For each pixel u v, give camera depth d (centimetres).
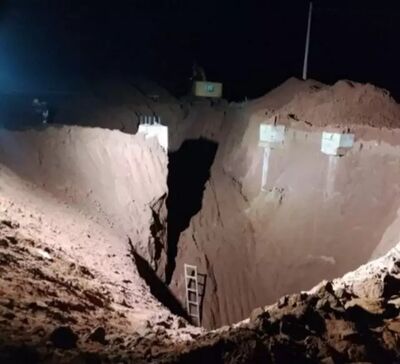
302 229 1888
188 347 462
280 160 2127
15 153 1636
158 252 1797
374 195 1780
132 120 2683
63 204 1546
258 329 480
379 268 802
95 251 1224
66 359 402
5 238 829
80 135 1816
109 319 691
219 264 1923
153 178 1877
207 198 2273
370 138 1875
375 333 502
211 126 2750
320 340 462
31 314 539
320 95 2259
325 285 609
